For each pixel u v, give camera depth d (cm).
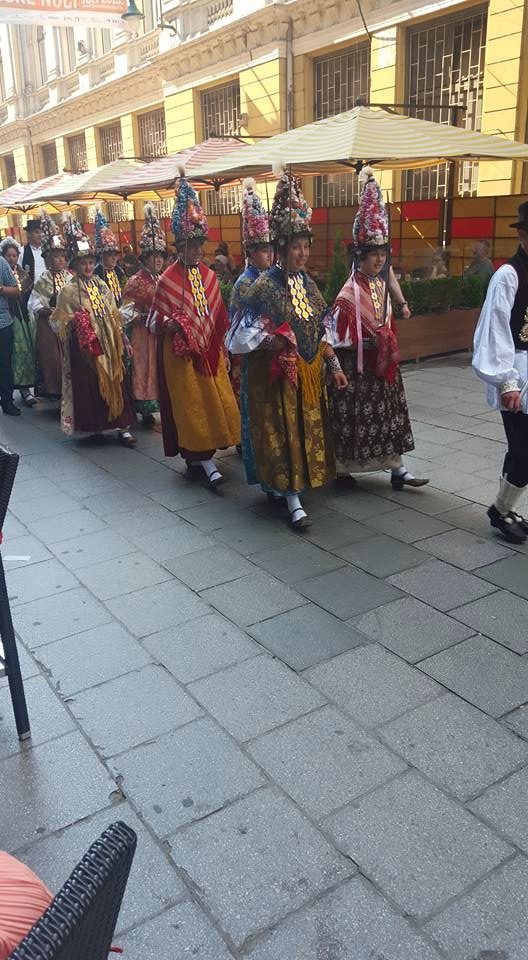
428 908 192
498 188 1161
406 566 375
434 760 243
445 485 487
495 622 321
